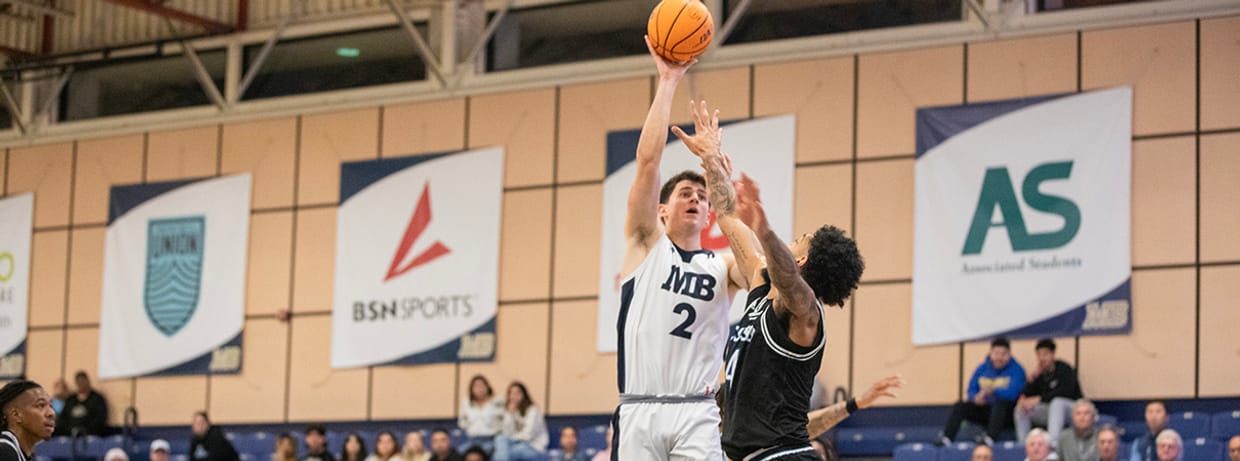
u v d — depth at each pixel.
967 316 17.80
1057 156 17.59
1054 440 16.14
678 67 7.45
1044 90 17.80
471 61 21.08
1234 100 16.95
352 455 18.34
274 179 22.33
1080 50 17.69
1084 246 17.33
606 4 20.64
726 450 6.80
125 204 23.34
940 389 17.83
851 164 18.67
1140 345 16.98
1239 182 16.81
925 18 18.64
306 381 21.64
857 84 18.80
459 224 20.94
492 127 20.94
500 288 20.59
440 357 20.80
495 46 21.27
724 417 7.09
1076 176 17.47
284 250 22.11
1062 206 17.48
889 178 18.45
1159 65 17.31
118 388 22.97
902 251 18.30
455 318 20.78
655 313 7.26
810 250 6.90
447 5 21.47
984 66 18.14
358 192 21.66
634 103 20.03
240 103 22.73
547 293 20.25
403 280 21.20
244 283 22.31
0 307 24.02
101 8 23.91
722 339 7.32
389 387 21.08
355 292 21.48
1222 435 15.95
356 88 22.03
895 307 18.23
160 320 22.83
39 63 24.11
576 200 20.25
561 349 20.05
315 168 22.06
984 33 18.17
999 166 17.88
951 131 18.17
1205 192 16.94
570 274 20.16
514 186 20.69
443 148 21.20
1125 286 17.11
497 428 18.89
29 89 24.27
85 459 21.98
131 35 23.64
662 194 7.62
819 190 18.80
